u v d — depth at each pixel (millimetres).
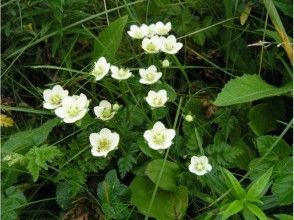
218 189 229
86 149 251
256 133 268
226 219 222
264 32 279
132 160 242
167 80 309
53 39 305
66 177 243
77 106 241
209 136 273
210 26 300
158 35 288
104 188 235
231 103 246
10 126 279
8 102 291
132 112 263
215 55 322
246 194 210
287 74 295
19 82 309
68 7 292
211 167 231
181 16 323
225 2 305
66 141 275
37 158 224
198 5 329
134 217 238
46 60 311
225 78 315
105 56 287
